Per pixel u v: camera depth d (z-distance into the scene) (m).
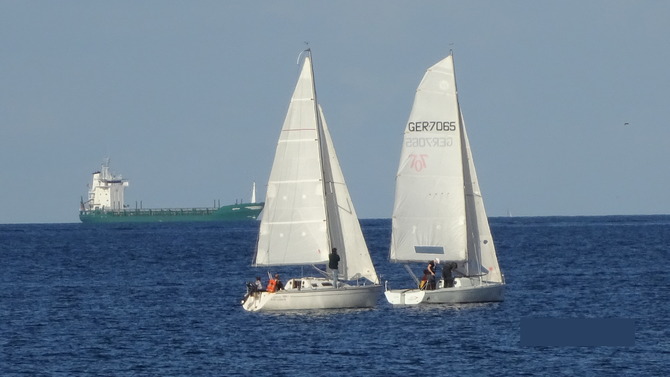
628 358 187.62
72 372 181.50
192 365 186.38
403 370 179.50
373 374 176.50
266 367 183.50
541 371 177.88
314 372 178.62
